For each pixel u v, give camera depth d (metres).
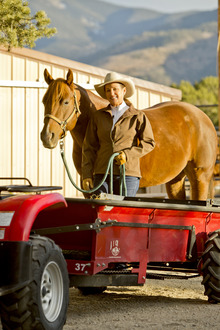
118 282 7.86
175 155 12.34
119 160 8.94
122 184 9.35
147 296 9.41
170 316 7.73
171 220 8.49
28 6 14.70
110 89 9.75
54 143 10.20
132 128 9.55
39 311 5.98
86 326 7.00
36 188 6.70
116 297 9.26
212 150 13.30
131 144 9.50
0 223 6.04
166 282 10.97
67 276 6.64
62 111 10.29
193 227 8.82
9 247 5.92
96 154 10.09
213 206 9.20
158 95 20.08
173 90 20.83
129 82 9.77
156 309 8.24
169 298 9.23
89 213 7.51
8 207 6.16
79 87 10.89
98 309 8.19
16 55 15.73
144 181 12.16
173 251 8.62
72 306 8.39
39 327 5.96
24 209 6.11
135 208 7.74
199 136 12.98
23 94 16.06
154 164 12.03
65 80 10.52
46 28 14.81
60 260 6.49
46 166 16.59
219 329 6.95
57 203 6.89
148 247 8.18
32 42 14.69
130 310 8.13
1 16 14.16
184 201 9.12
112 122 9.70
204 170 13.17
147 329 6.88
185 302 8.89
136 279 8.05
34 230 7.23
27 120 16.17
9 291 5.82
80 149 11.22
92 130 9.96
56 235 8.21
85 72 17.62
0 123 15.61
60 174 16.98
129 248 7.91
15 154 15.93
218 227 9.33
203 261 8.79
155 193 20.16
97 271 7.36
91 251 7.72
